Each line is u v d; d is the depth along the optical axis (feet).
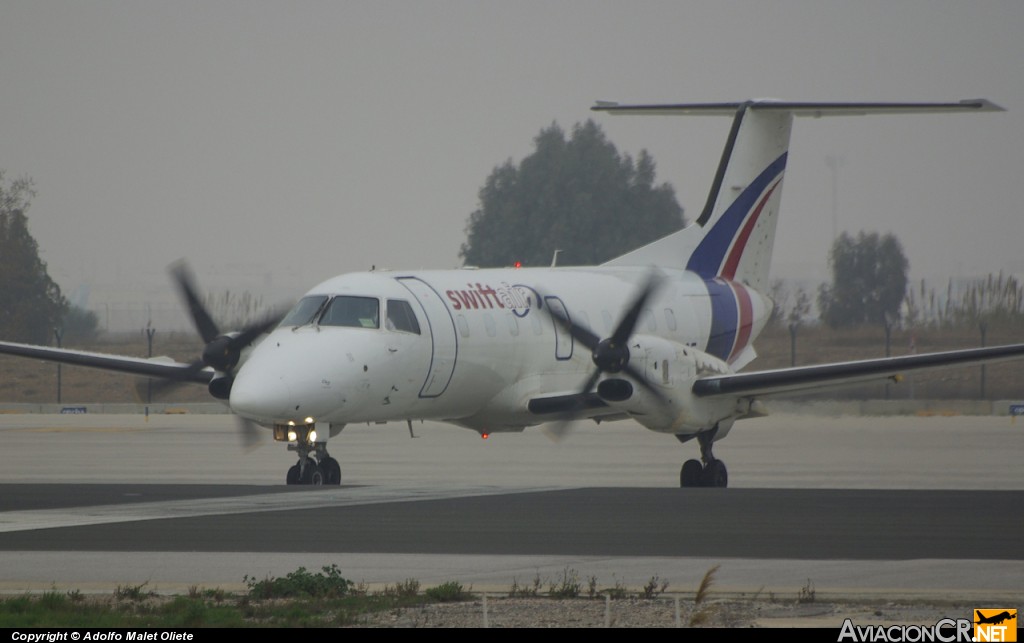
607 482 305.32
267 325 299.99
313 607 145.79
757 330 397.19
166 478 306.55
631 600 148.56
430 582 159.53
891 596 148.46
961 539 187.73
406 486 277.23
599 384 301.84
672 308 365.81
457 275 325.62
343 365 279.49
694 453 394.32
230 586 158.40
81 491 257.14
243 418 276.62
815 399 539.70
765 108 388.78
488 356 314.76
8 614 141.69
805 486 288.30
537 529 199.21
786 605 144.66
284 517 213.66
